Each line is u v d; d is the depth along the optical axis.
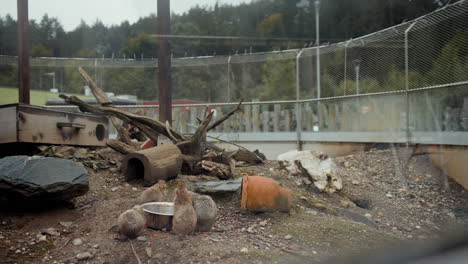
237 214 4.06
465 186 4.90
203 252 2.88
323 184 5.19
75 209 4.07
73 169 4.00
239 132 8.51
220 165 5.25
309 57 8.02
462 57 5.38
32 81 9.23
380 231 3.67
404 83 6.16
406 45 6.08
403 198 4.79
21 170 3.70
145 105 7.28
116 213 3.90
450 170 5.20
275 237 3.40
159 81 6.11
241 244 3.15
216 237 3.31
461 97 5.31
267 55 9.06
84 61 8.80
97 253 3.06
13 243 3.26
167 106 6.14
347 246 3.00
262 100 8.95
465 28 5.33
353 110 6.95
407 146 6.00
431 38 5.79
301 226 3.71
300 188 5.26
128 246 3.13
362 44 6.62
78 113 6.15
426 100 5.83
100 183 4.84
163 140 6.06
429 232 3.64
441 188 4.89
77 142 6.11
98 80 8.20
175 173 5.02
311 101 7.72
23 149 5.39
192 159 5.36
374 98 6.53
